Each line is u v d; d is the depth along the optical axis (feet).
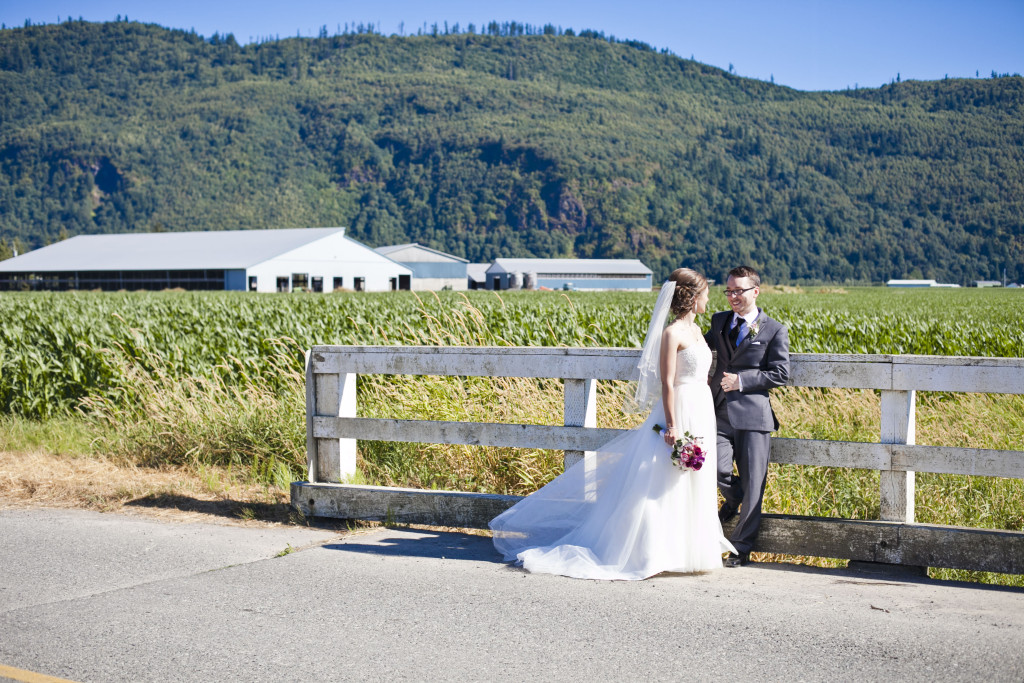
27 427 30.83
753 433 16.06
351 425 19.94
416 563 16.65
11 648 12.50
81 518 20.27
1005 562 15.17
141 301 84.28
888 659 11.88
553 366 18.07
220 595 14.75
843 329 53.67
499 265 375.86
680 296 15.85
